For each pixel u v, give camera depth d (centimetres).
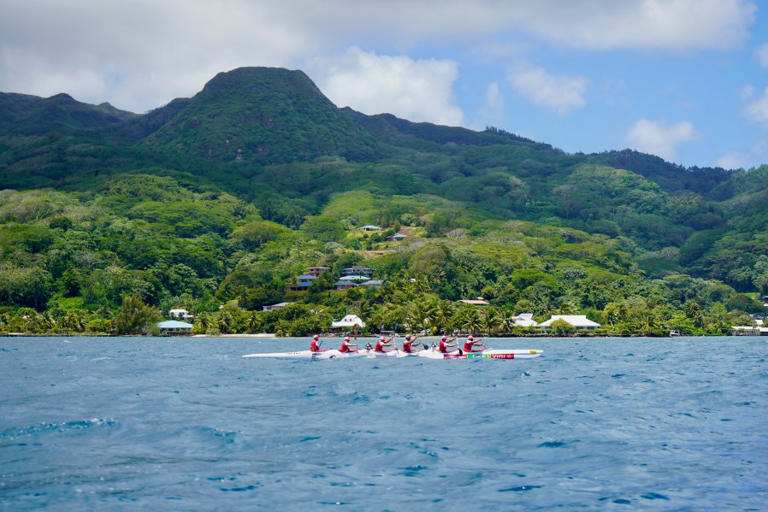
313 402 4016
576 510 1948
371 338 15638
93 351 10438
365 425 3231
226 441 2861
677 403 3981
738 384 5088
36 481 2248
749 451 2633
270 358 8194
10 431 3094
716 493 2086
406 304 17525
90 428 3164
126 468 2414
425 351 7925
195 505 2005
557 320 17938
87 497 2080
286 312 17500
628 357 8644
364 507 1983
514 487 2173
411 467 2422
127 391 4647
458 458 2556
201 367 6788
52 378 5666
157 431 3083
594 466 2428
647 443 2806
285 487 2175
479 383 5075
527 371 6166
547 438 2917
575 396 4294
